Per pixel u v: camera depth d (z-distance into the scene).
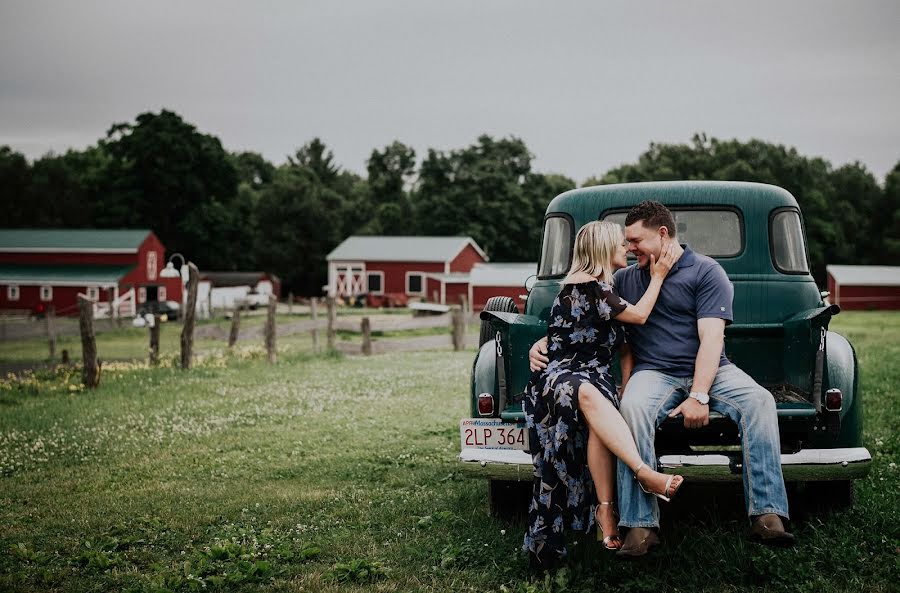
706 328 4.41
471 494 6.32
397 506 6.06
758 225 5.77
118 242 59.41
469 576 4.58
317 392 12.43
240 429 9.51
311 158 126.94
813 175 89.88
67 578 4.77
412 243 65.44
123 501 6.49
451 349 21.45
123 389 13.07
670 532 5.10
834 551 4.58
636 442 4.26
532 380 4.61
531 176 82.75
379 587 4.45
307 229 78.88
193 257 73.44
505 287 51.66
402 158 99.88
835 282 60.56
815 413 4.52
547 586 4.28
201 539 5.47
